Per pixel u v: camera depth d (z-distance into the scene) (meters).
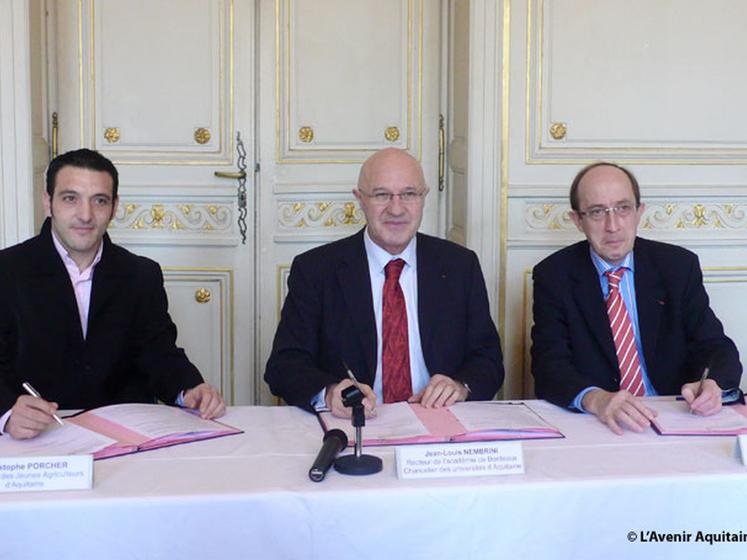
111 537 1.56
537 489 1.64
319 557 1.61
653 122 3.58
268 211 3.84
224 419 2.14
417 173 2.51
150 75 3.76
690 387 2.20
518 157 3.54
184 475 1.71
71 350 2.42
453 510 1.62
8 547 1.54
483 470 1.70
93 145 3.77
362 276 2.57
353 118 3.84
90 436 1.92
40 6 3.61
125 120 3.77
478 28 3.47
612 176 2.57
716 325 2.63
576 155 3.55
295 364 2.41
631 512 1.67
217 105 3.78
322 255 2.62
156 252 3.81
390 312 2.55
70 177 2.35
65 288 2.40
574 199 2.65
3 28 3.38
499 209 3.53
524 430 1.98
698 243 3.62
